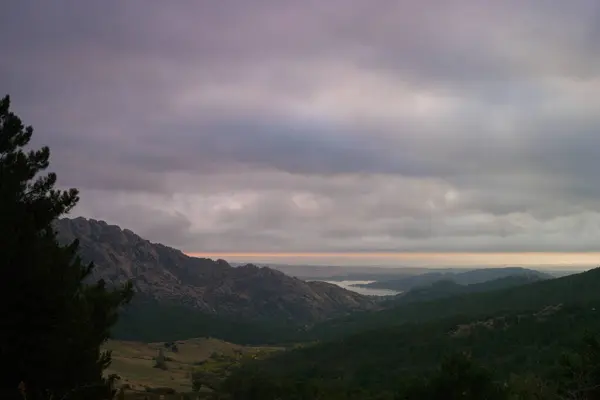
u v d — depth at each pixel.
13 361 12.73
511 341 76.62
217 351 168.00
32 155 16.70
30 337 12.80
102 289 18.47
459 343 84.44
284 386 64.62
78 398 14.37
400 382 22.55
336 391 59.66
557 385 17.59
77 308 14.12
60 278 13.77
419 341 95.31
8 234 12.82
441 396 19.30
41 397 13.12
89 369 14.62
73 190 16.97
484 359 69.38
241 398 65.38
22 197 15.45
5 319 12.50
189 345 171.88
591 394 15.34
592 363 15.92
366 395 55.12
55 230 16.64
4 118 16.61
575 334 68.06
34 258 13.10
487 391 19.06
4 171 14.70
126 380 74.31
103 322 17.23
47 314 12.98
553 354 58.59
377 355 93.88
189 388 78.00
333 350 109.19
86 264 18.39
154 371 106.12
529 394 18.78
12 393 12.50
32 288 12.70
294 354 116.69
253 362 120.25
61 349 13.44
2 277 12.55
